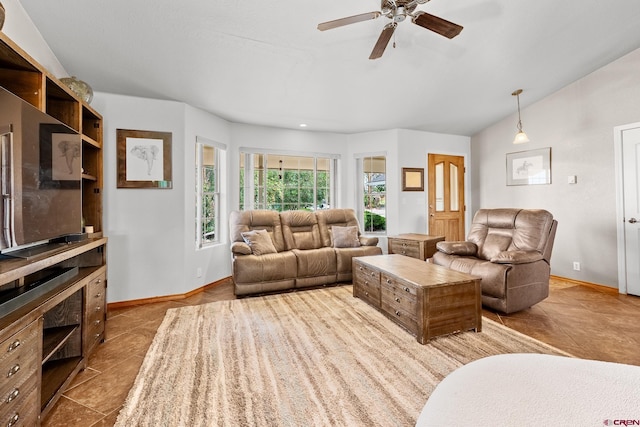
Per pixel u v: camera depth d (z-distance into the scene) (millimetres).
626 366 666
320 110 4105
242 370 1896
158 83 3111
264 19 2332
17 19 2023
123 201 3258
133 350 2215
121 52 2619
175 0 2102
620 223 3512
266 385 1739
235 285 3420
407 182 5047
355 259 3307
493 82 3713
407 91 3744
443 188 5410
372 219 5254
